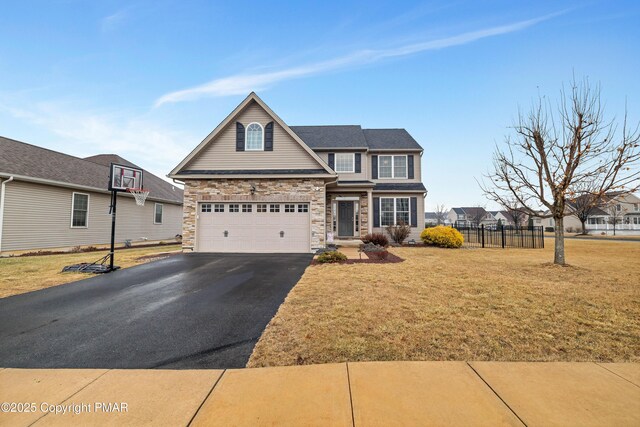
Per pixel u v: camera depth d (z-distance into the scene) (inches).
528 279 278.5
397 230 635.5
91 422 88.7
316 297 217.9
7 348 141.8
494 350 134.2
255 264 370.0
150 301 217.6
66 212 589.0
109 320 179.2
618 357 128.2
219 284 268.1
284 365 122.6
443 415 89.9
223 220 498.0
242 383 109.1
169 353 135.6
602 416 89.2
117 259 418.0
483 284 256.8
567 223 1925.4
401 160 721.0
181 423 87.8
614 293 228.7
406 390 103.0
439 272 311.1
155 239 850.1
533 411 91.7
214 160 514.9
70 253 506.3
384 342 142.2
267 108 507.5
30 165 549.0
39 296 231.6
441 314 179.9
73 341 149.6
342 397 99.3
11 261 401.1
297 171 501.0
